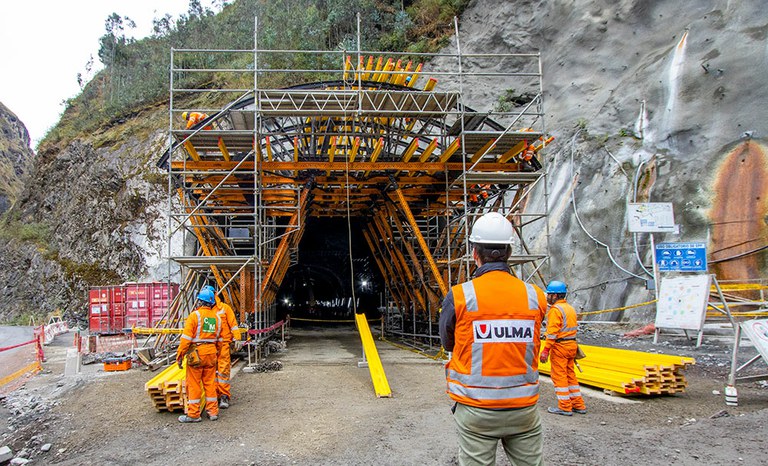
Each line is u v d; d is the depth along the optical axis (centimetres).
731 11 1792
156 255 2545
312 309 3170
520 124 2397
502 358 293
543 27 2483
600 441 561
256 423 693
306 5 3584
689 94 1773
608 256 1742
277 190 1445
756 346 709
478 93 2588
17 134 10550
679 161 1708
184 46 3838
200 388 718
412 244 1750
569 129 2156
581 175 1973
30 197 3838
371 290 2880
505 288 303
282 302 3144
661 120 1820
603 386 828
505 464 497
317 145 1547
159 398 761
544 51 2470
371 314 2881
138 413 764
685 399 774
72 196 3266
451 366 311
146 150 2928
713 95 1714
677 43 1902
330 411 746
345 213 1998
